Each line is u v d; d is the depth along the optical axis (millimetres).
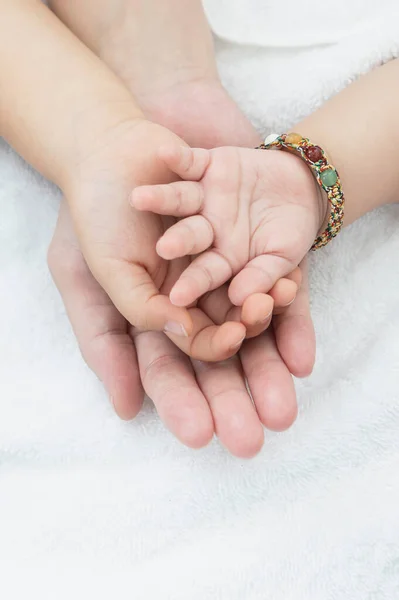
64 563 439
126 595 433
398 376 471
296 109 517
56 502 449
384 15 522
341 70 516
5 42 470
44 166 470
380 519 448
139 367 455
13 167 502
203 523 446
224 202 435
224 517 447
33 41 471
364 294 491
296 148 455
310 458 456
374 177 486
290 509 448
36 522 445
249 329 429
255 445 424
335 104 491
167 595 433
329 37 519
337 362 478
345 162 479
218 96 505
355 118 485
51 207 500
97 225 436
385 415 465
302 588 437
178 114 504
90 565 438
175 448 456
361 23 522
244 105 519
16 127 471
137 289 428
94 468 456
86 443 459
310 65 518
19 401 466
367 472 457
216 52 526
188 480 451
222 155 440
